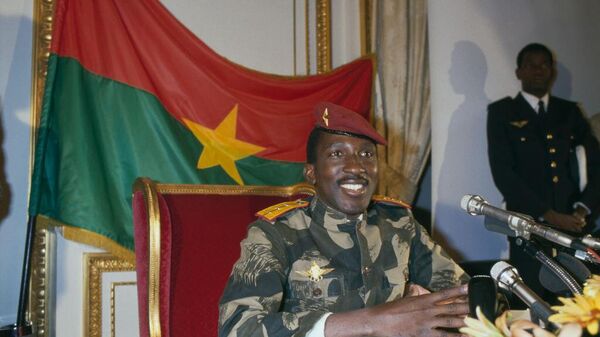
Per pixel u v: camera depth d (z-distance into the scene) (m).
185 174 2.63
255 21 3.05
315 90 2.95
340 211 1.75
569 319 0.90
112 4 2.60
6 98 2.59
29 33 2.64
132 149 2.57
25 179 2.58
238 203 1.96
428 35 3.30
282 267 1.63
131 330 2.67
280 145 2.85
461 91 3.34
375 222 1.84
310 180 1.85
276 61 3.07
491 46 3.42
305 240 1.72
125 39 2.61
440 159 3.27
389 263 1.78
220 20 2.98
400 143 3.19
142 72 2.62
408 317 1.23
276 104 2.87
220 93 2.76
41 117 2.37
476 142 3.33
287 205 1.81
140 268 1.76
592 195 3.42
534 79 3.46
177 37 2.71
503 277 1.18
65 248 2.61
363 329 1.26
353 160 1.71
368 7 3.20
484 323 0.94
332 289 1.68
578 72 3.56
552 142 3.41
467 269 3.24
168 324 1.72
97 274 2.63
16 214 2.56
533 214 3.33
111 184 2.52
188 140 2.69
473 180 3.31
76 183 2.44
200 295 1.80
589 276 1.37
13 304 2.52
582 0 3.62
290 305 1.66
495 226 1.50
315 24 3.14
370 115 3.10
